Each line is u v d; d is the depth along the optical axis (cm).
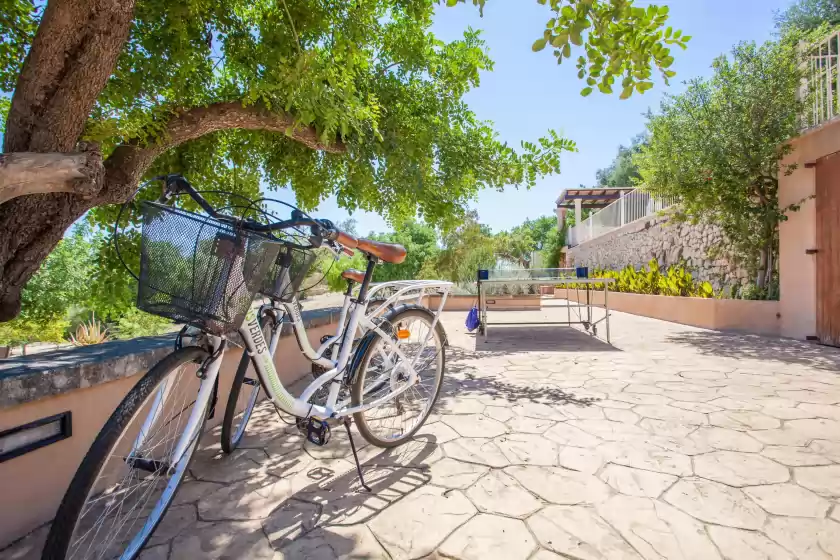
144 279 135
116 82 289
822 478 208
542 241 3928
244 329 168
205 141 423
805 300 608
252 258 141
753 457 232
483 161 514
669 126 719
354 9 343
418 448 251
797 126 606
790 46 605
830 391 351
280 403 188
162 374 138
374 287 242
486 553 156
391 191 524
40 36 195
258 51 352
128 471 173
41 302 865
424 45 471
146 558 154
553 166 507
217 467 228
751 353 524
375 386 246
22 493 164
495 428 281
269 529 172
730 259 818
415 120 462
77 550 150
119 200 275
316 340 418
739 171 634
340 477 216
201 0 286
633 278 1184
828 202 570
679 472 217
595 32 133
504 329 833
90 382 186
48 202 230
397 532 169
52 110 207
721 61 654
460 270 1800
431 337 283
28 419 163
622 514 180
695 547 158
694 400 335
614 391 366
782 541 161
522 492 199
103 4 194
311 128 391
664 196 763
